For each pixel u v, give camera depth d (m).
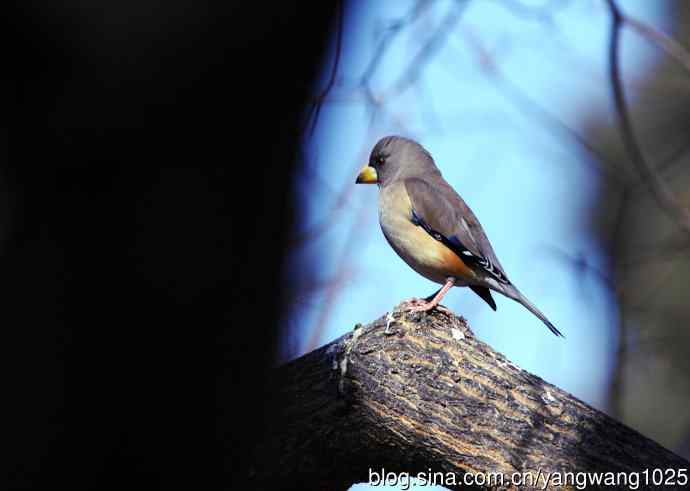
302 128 5.71
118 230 5.36
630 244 19.33
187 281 5.51
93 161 5.19
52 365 5.42
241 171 5.51
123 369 5.53
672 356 17.81
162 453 5.77
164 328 5.54
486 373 8.91
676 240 17.58
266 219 5.71
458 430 8.70
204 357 5.70
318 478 8.93
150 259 5.42
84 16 4.71
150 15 4.79
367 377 8.84
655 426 17.56
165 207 5.38
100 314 5.43
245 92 5.27
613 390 16.66
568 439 8.63
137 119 5.05
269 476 8.59
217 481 6.17
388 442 8.84
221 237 5.55
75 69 4.86
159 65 4.93
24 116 4.98
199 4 4.88
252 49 5.16
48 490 5.50
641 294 18.44
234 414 5.98
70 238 5.34
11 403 5.40
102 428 5.57
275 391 7.75
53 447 5.48
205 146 5.34
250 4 5.03
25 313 5.37
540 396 8.86
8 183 5.21
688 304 17.98
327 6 5.41
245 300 5.72
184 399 5.75
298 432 8.74
